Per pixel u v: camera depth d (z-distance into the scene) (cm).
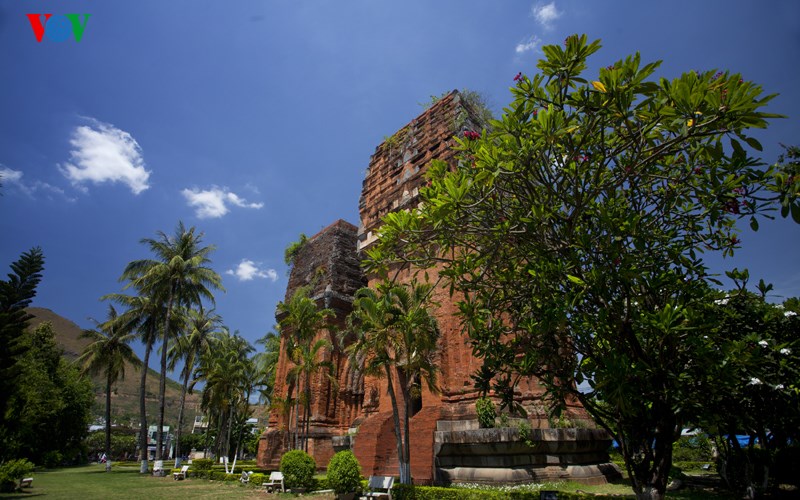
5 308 2627
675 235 908
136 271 3709
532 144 819
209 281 3894
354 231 4075
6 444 3512
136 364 4319
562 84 775
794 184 679
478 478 1989
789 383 844
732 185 764
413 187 3388
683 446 3091
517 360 1024
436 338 2314
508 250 1041
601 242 816
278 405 2953
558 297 849
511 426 2075
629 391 708
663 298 867
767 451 1546
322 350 3381
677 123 676
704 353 716
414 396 2334
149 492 2198
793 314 981
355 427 2936
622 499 1205
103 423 12169
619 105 710
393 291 2125
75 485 2591
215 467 3612
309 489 2164
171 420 16075
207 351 4569
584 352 874
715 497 1617
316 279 3834
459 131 3284
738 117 620
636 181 938
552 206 887
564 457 2039
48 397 4631
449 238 955
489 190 881
